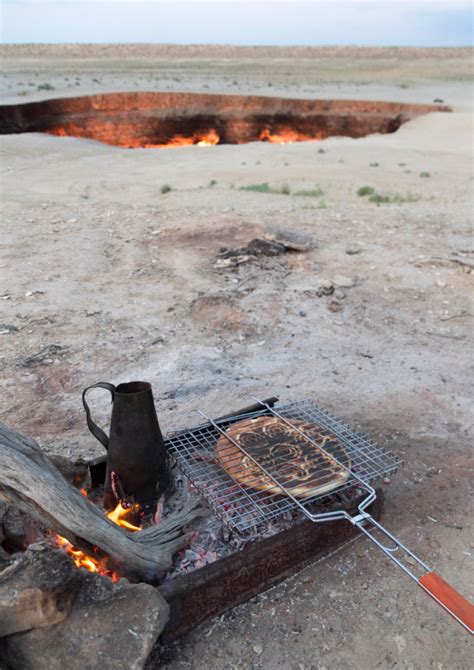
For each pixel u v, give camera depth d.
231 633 2.68
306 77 82.38
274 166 21.73
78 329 6.04
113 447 2.98
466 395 5.03
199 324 6.26
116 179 19.41
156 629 2.23
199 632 2.68
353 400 4.86
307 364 5.48
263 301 6.77
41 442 4.16
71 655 2.15
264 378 5.20
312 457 3.23
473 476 3.89
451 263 8.02
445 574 3.05
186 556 2.81
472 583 3.00
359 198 14.59
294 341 5.95
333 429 3.79
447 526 3.42
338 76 84.94
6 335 5.84
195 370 5.30
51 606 2.15
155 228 9.54
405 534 3.33
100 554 2.54
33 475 2.31
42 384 5.01
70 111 45.44
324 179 18.47
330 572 3.04
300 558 2.99
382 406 4.78
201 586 2.55
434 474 3.90
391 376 5.31
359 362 5.56
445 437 4.36
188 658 2.56
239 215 10.35
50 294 6.89
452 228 10.00
